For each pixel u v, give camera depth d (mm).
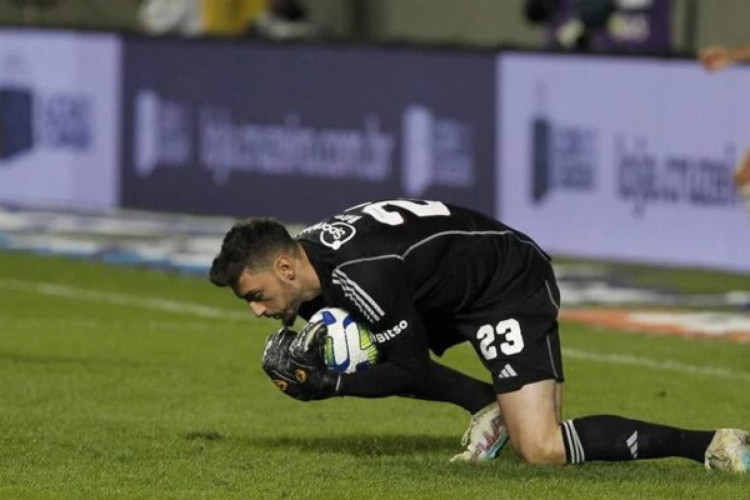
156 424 28109
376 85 56406
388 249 23266
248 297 23422
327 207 57688
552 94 52969
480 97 54438
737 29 65375
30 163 64562
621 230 51875
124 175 62188
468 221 24125
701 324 42750
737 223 49312
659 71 50750
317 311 24219
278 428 28250
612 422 23906
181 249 55469
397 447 26625
